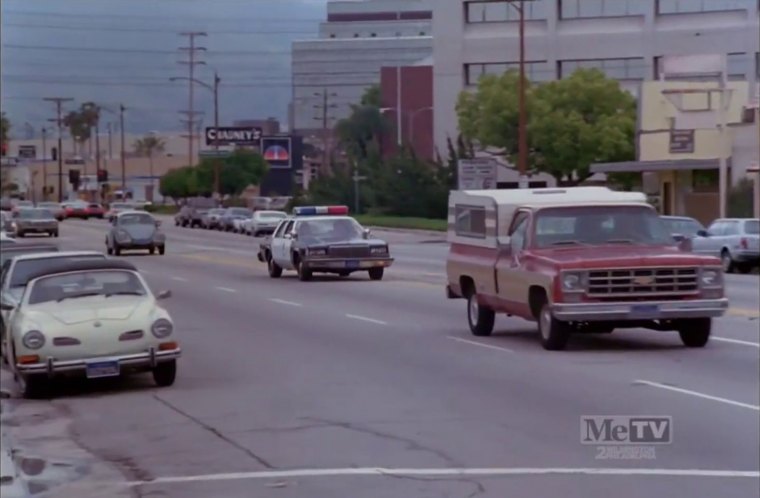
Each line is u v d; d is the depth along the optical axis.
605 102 132.00
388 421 26.89
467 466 21.98
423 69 188.50
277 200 191.75
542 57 149.50
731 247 77.69
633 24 144.62
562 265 35.38
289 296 62.44
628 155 131.25
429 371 34.38
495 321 46.00
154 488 21.56
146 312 32.88
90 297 33.81
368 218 142.50
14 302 37.75
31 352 31.72
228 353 40.25
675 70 116.56
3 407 31.64
